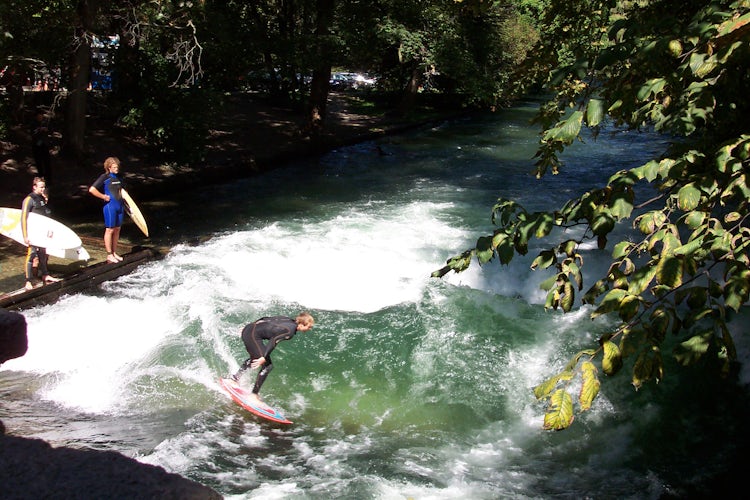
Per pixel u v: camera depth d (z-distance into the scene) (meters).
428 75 31.44
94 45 18.06
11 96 17.05
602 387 8.41
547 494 6.52
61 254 9.62
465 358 9.12
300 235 14.00
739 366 8.64
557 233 14.00
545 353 9.26
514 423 7.83
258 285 11.23
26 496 1.87
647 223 3.68
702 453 7.28
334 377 8.62
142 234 13.62
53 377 8.09
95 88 20.12
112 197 10.96
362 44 22.50
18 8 13.46
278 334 7.53
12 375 8.07
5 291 9.80
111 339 9.09
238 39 19.06
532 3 34.41
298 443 7.21
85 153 16.56
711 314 3.22
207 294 10.64
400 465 6.88
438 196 17.80
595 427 7.73
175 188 17.16
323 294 11.02
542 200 17.55
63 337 9.00
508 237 4.09
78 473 1.97
